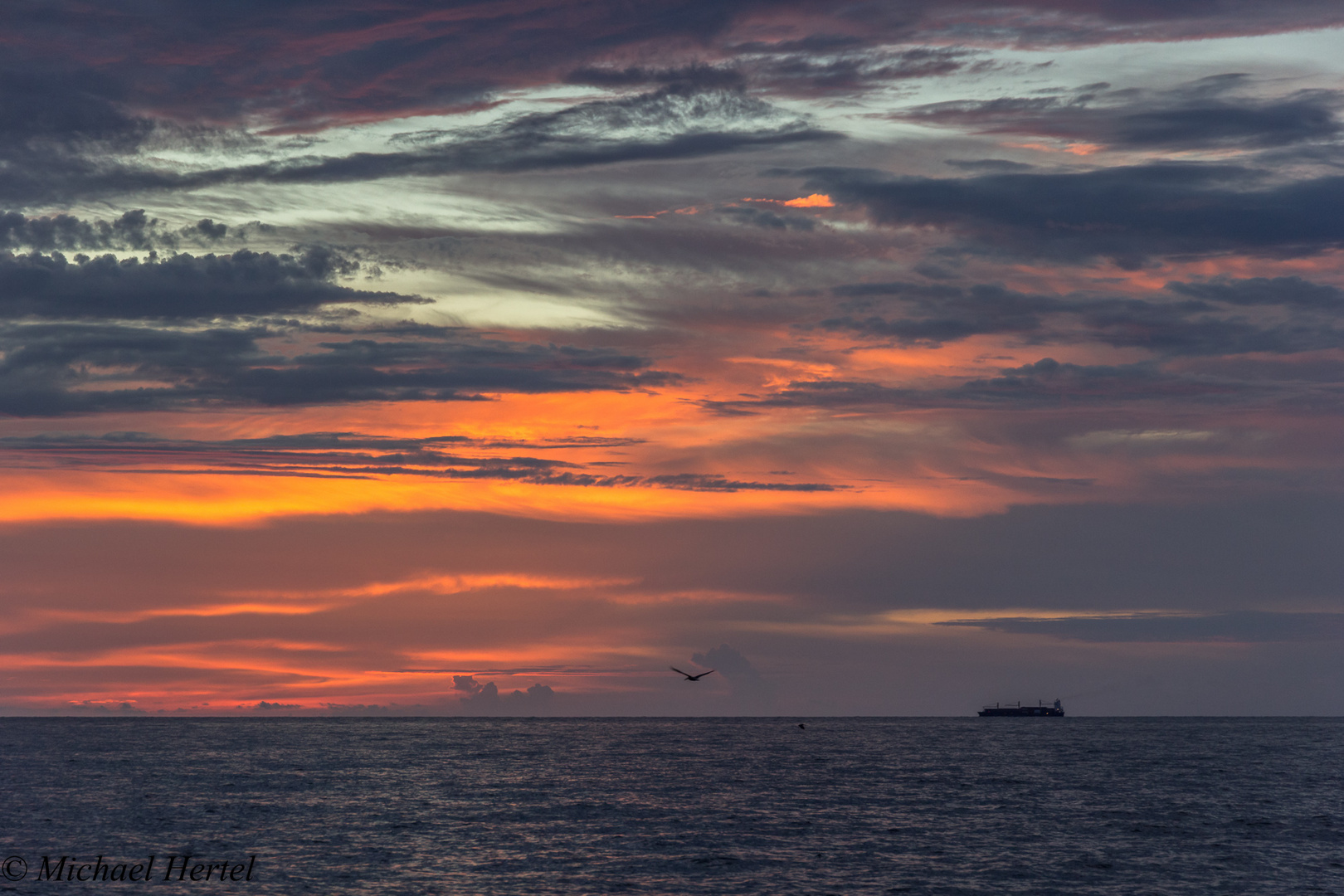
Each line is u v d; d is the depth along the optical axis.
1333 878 74.19
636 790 130.75
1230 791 129.75
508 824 98.38
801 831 94.19
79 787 130.50
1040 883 72.44
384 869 76.25
